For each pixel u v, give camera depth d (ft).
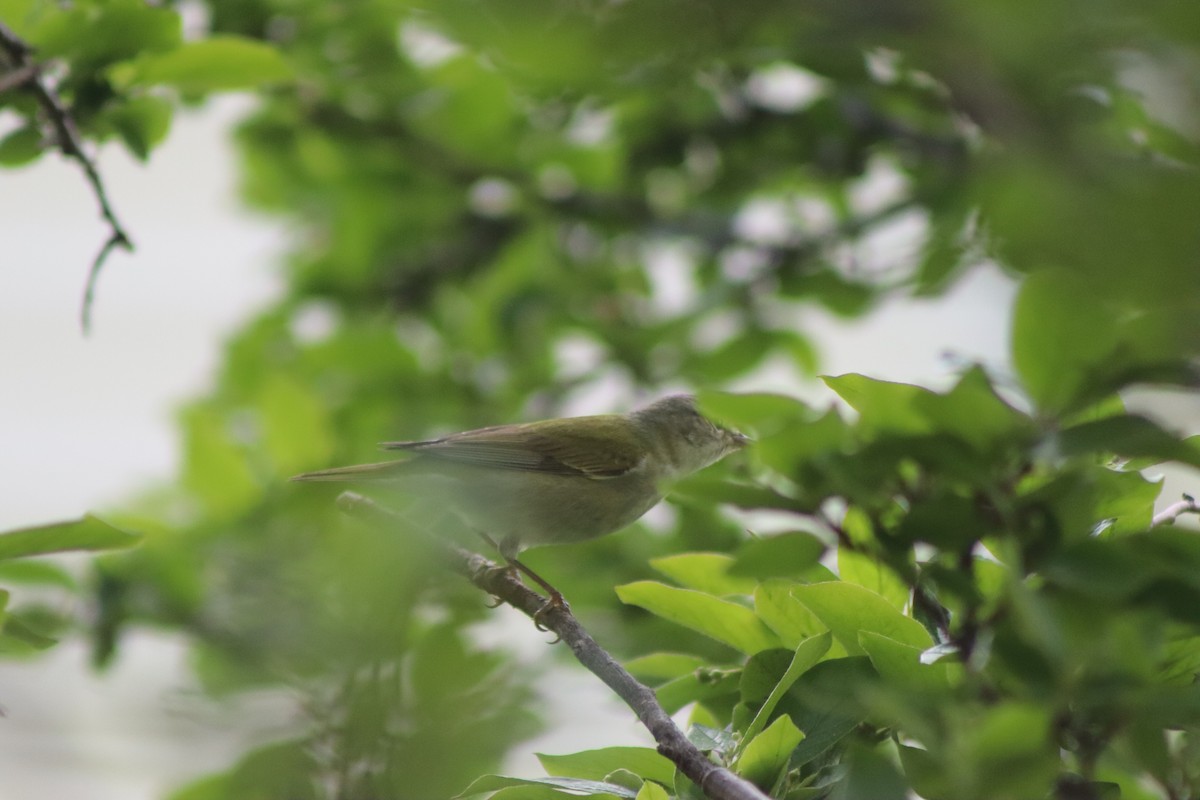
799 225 53.98
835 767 19.88
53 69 30.14
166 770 20.98
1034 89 17.58
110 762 22.29
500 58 18.92
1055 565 14.35
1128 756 17.43
